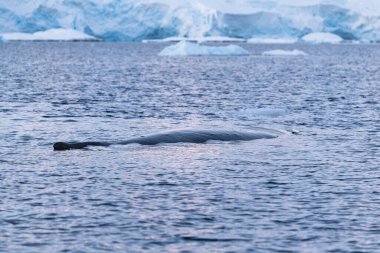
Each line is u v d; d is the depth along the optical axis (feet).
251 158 188.65
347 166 179.63
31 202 140.67
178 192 149.79
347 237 119.44
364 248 114.32
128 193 148.56
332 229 123.75
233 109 322.34
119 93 405.39
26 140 221.05
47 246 114.52
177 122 273.54
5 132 238.48
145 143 203.10
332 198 145.18
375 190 152.35
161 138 207.10
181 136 209.87
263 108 314.14
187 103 348.38
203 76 585.63
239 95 397.19
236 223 127.13
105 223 126.82
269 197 145.79
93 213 133.08
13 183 157.28
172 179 162.20
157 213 133.28
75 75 582.35
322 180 162.50
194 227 124.77
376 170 174.60
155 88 447.42
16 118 277.23
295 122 273.54
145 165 177.17
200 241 117.39
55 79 525.34
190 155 190.39
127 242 116.78
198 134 212.64
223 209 136.26
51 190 150.71
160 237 119.34
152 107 327.47
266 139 220.02
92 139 226.17
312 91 425.28
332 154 197.26
